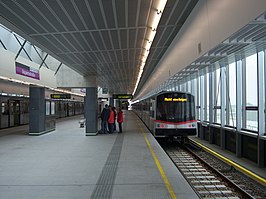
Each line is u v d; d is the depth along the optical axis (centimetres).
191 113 1524
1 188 590
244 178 877
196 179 870
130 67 1781
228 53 1014
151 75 2539
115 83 3183
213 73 1575
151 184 606
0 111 2066
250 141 1107
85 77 2102
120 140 1398
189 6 760
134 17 765
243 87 1188
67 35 925
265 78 984
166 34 983
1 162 866
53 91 3105
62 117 3984
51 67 2172
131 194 539
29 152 1050
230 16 604
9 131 1900
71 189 579
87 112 1645
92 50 1183
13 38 1719
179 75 1681
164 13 755
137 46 1139
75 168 776
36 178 671
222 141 1387
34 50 2077
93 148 1139
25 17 737
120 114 1798
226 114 1387
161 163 830
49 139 1457
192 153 1323
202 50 813
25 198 525
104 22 795
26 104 2595
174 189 568
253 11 497
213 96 1590
